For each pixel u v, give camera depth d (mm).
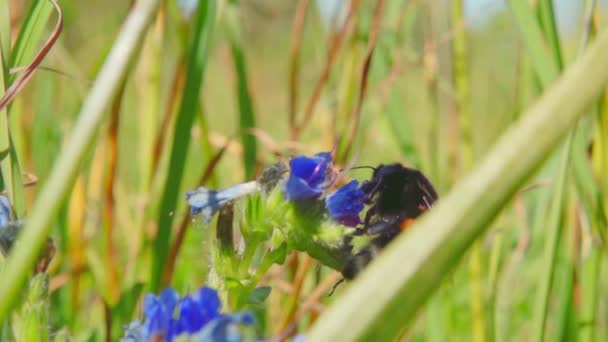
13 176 490
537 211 604
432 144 669
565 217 587
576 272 586
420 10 673
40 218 385
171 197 553
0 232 427
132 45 388
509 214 644
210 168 584
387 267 346
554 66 525
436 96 666
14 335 433
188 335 383
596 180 573
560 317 577
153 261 556
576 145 558
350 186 462
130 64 391
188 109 552
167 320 388
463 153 640
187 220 554
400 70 656
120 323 557
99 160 640
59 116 679
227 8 606
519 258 617
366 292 344
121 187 657
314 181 460
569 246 583
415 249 345
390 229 516
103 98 386
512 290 623
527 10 530
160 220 554
